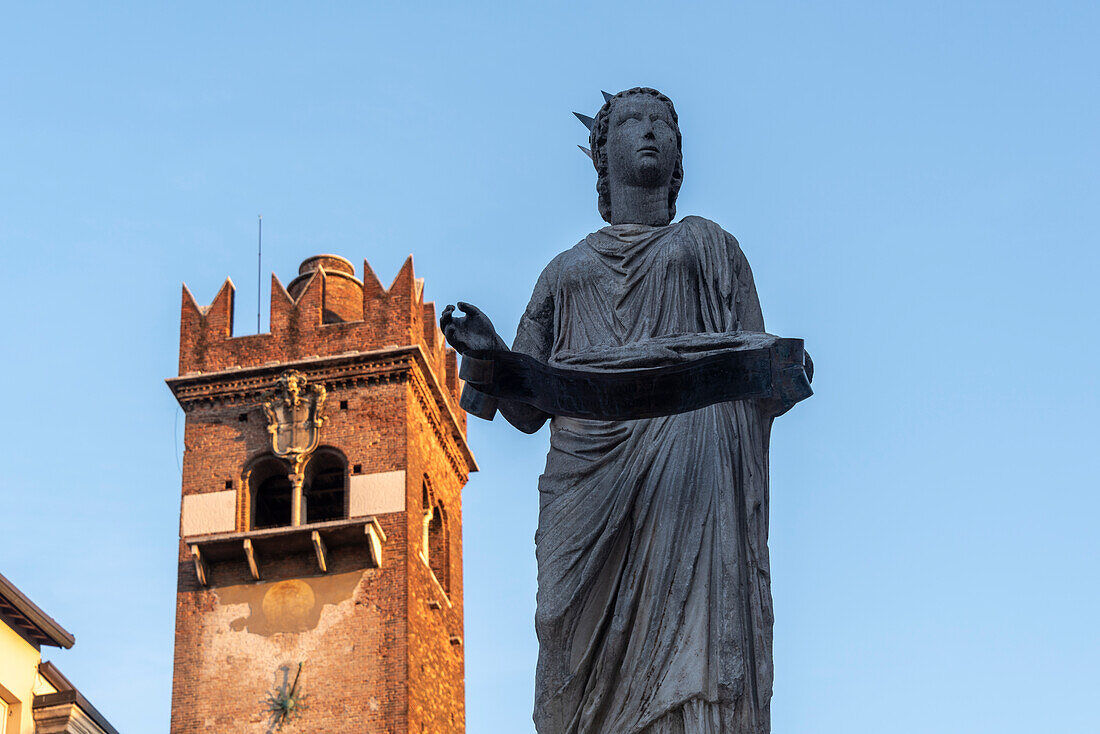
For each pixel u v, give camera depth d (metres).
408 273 94.19
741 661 8.77
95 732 61.22
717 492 9.04
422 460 93.19
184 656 88.19
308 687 87.19
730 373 8.76
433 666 90.69
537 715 8.99
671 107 10.21
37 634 60.66
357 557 89.19
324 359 92.06
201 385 92.62
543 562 9.15
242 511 90.69
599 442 9.23
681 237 9.70
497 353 8.80
